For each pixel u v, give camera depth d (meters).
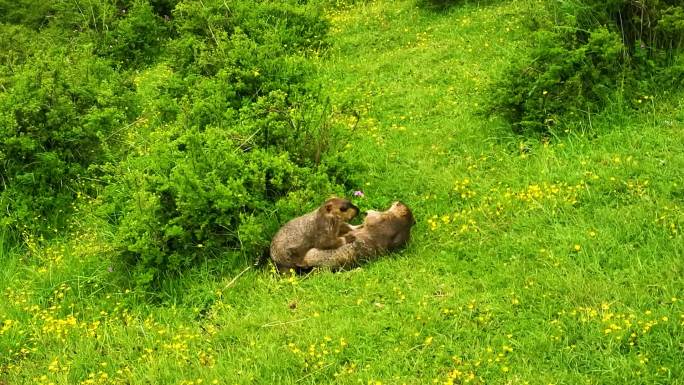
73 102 9.67
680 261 5.85
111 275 7.32
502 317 5.72
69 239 8.38
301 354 5.66
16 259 8.06
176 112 10.01
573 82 8.00
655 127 7.60
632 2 8.45
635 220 6.40
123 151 9.55
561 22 8.59
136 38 13.96
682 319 5.27
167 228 7.05
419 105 9.51
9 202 8.64
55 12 15.03
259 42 11.40
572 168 7.33
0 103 9.16
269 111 8.20
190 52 10.98
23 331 6.63
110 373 6.02
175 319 6.55
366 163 8.24
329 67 11.23
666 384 4.90
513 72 8.35
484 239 6.66
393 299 6.13
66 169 9.09
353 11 13.47
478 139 8.31
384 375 5.38
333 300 6.25
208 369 5.73
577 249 6.19
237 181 7.26
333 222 6.59
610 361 5.10
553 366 5.22
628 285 5.79
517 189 7.29
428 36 11.53
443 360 5.44
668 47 8.48
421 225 7.10
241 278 6.84
